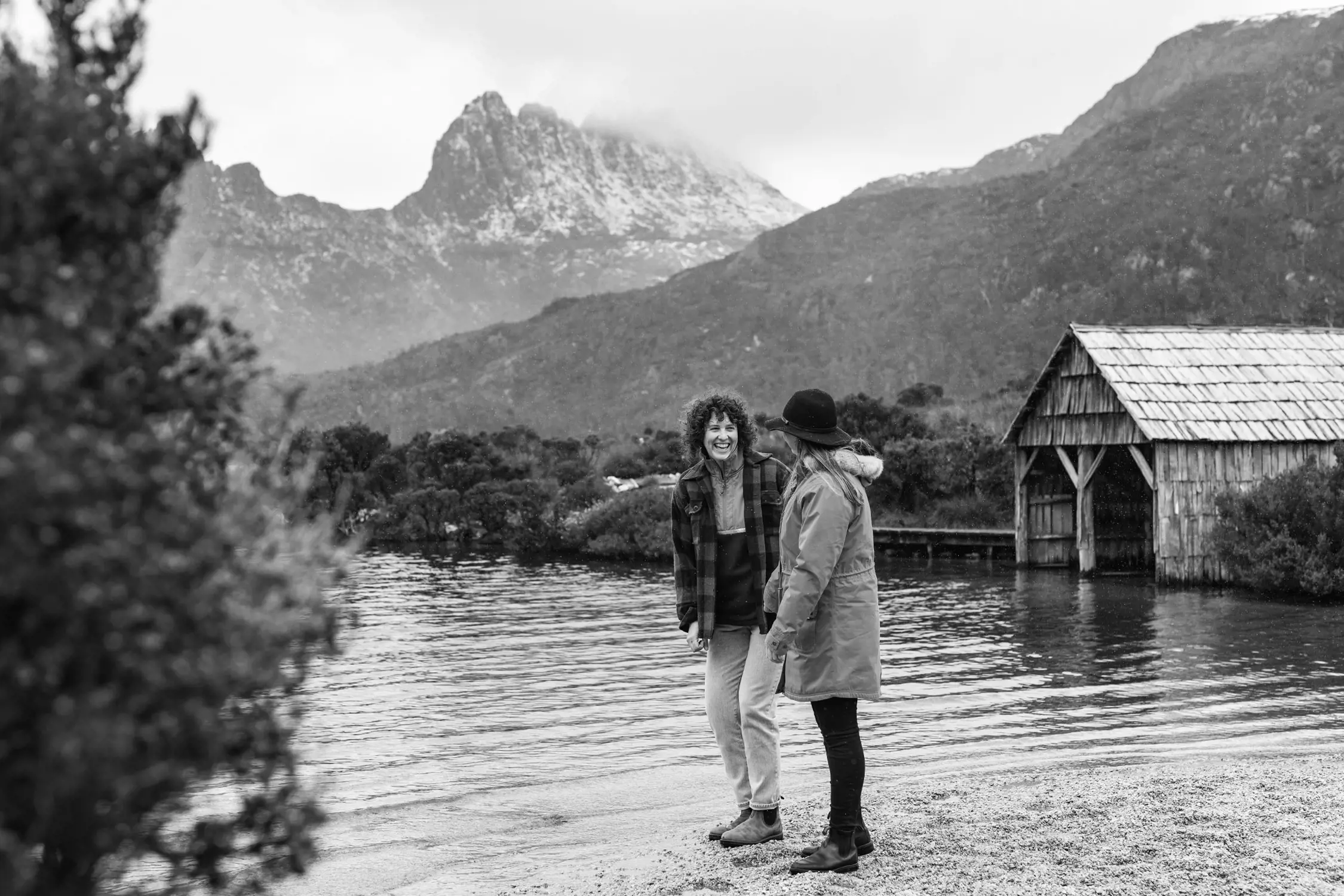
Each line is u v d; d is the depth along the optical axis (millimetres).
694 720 11664
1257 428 26109
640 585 28500
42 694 1865
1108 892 4680
